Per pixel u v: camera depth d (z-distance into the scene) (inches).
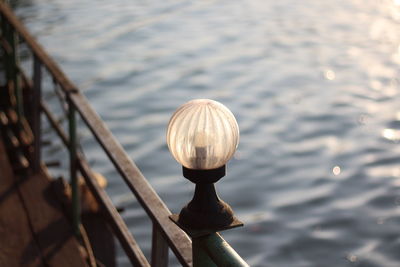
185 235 94.3
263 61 807.7
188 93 682.2
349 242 426.6
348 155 557.6
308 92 706.2
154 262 103.5
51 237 166.6
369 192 495.5
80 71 743.1
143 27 940.6
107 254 177.6
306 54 847.1
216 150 69.9
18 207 180.9
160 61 783.7
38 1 1080.8
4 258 157.8
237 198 478.9
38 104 197.3
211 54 824.3
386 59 836.0
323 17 1045.8
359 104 679.7
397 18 1048.2
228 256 72.7
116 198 450.6
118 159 119.0
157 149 540.1
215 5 1104.8
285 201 475.8
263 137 586.2
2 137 221.0
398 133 609.0
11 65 237.9
